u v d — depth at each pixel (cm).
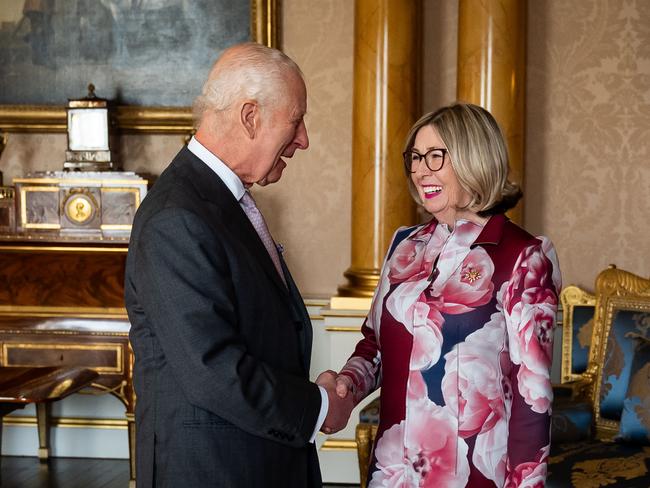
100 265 492
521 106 486
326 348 523
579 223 511
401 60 489
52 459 536
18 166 539
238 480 206
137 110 521
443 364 227
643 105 504
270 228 531
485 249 232
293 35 524
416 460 228
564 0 507
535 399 217
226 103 215
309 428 213
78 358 487
